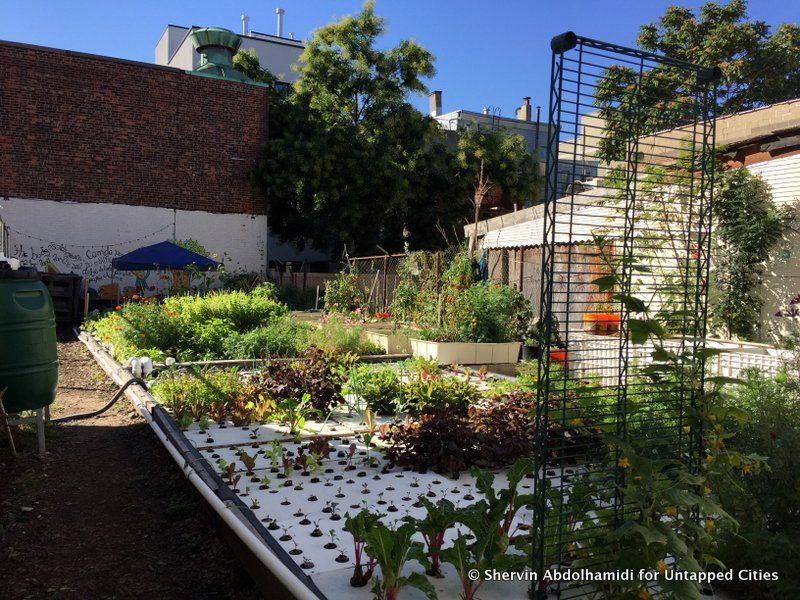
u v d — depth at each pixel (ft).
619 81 9.07
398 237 87.40
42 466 17.48
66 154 62.08
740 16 78.13
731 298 25.94
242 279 66.59
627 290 9.09
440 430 16.25
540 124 119.34
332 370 23.88
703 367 9.52
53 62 61.26
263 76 86.02
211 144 69.10
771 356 20.70
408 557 8.93
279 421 20.43
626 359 9.22
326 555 10.74
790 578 9.00
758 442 10.96
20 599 10.65
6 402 17.54
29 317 17.66
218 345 35.94
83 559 12.16
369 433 18.34
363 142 77.77
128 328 36.70
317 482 14.75
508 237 44.19
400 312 42.47
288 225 81.41
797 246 25.21
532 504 10.27
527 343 34.55
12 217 59.88
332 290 51.26
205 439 18.43
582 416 9.62
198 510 14.48
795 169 25.57
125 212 64.80
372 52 83.10
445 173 87.25
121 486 16.24
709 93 9.76
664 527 7.84
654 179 10.57
